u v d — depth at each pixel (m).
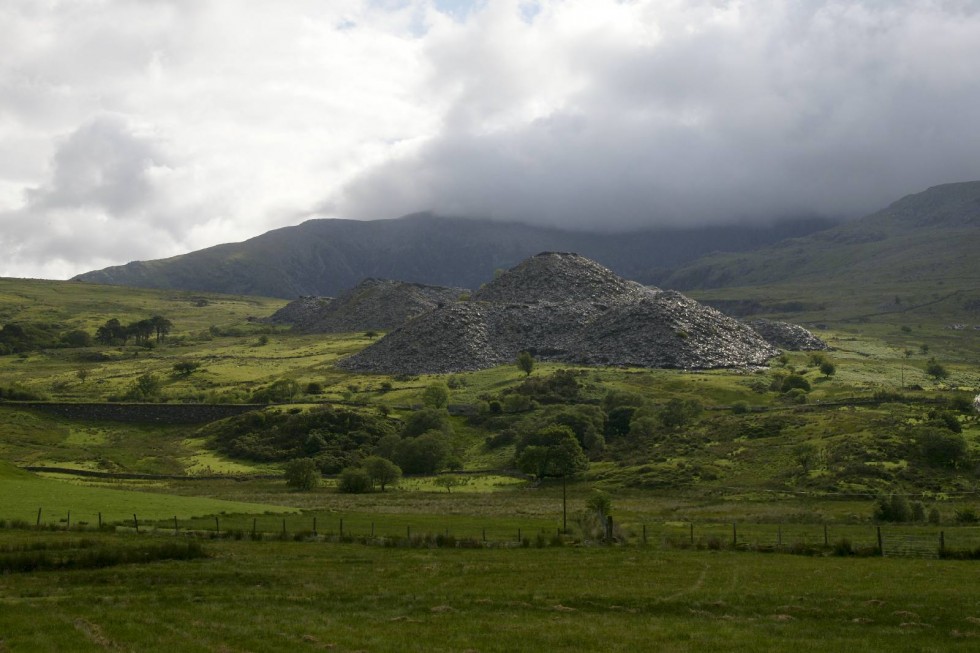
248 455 198.50
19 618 52.19
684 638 49.62
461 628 51.75
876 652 46.75
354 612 56.88
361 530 99.31
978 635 50.28
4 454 185.12
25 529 88.00
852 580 68.19
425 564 76.38
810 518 113.94
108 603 58.00
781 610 57.41
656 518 118.44
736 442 177.38
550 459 170.38
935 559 79.69
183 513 105.56
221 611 55.91
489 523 110.44
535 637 49.50
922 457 152.50
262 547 83.94
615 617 55.53
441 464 185.25
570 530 101.19
